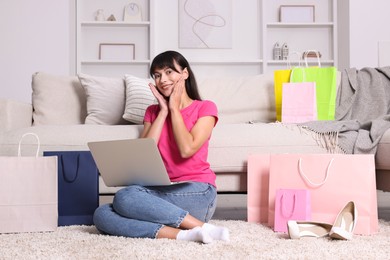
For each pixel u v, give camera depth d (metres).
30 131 2.72
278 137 2.62
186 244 1.78
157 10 6.39
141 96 3.06
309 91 3.02
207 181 2.25
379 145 2.51
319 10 6.50
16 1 5.75
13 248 1.77
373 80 3.22
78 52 6.17
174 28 6.41
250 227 2.27
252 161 2.48
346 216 2.11
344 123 2.70
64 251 1.70
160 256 1.59
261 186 2.46
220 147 2.61
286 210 2.18
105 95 3.17
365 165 2.15
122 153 2.07
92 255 1.61
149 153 2.01
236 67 6.40
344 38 6.05
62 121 3.24
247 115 3.24
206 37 6.41
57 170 2.37
